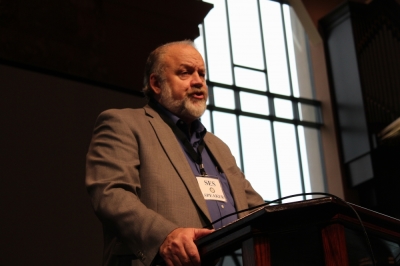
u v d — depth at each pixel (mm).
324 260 2373
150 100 3982
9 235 6559
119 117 3498
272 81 13031
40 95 7309
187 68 3898
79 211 7055
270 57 13203
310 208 2365
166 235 2768
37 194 6867
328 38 13758
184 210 3191
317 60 13727
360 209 2451
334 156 12930
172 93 3814
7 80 7160
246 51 12883
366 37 13266
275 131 12594
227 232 2453
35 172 6941
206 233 2699
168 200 3195
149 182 3252
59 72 7730
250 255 2357
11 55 7551
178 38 9094
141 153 3365
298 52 13711
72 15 8297
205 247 2584
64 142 7250
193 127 3893
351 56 13203
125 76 8438
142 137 3424
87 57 8211
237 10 13016
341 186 12680
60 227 6867
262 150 12234
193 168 3566
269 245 2363
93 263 6918
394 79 12992
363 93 12859
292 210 2340
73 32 8227
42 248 6688
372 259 2363
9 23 7715
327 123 13266
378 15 13414
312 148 13008
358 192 12805
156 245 2762
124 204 2982
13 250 6527
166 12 9023
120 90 7945
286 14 13773
